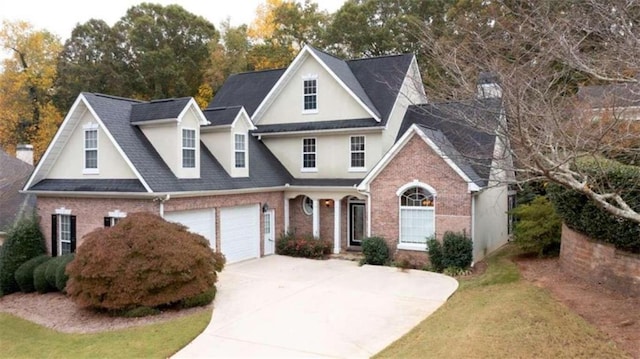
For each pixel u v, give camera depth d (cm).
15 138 4344
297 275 1759
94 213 1805
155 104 1869
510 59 1222
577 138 833
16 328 1373
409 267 1845
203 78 4428
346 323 1188
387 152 2030
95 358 1058
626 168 1159
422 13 3450
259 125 2523
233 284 1630
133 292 1333
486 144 1833
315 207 2250
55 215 1909
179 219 1762
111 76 4150
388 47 3488
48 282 1683
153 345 1105
